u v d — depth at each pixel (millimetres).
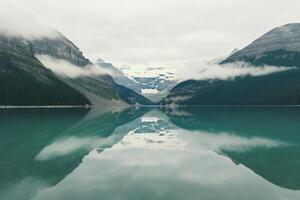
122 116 158000
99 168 35562
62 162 38938
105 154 44938
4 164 37656
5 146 52094
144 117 149125
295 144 56281
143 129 84625
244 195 25797
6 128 81812
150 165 37250
